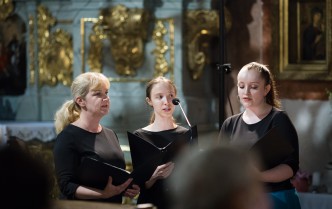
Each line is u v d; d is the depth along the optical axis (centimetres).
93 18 878
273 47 826
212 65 880
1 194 195
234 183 190
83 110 461
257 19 843
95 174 429
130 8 855
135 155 458
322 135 804
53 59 932
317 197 689
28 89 954
